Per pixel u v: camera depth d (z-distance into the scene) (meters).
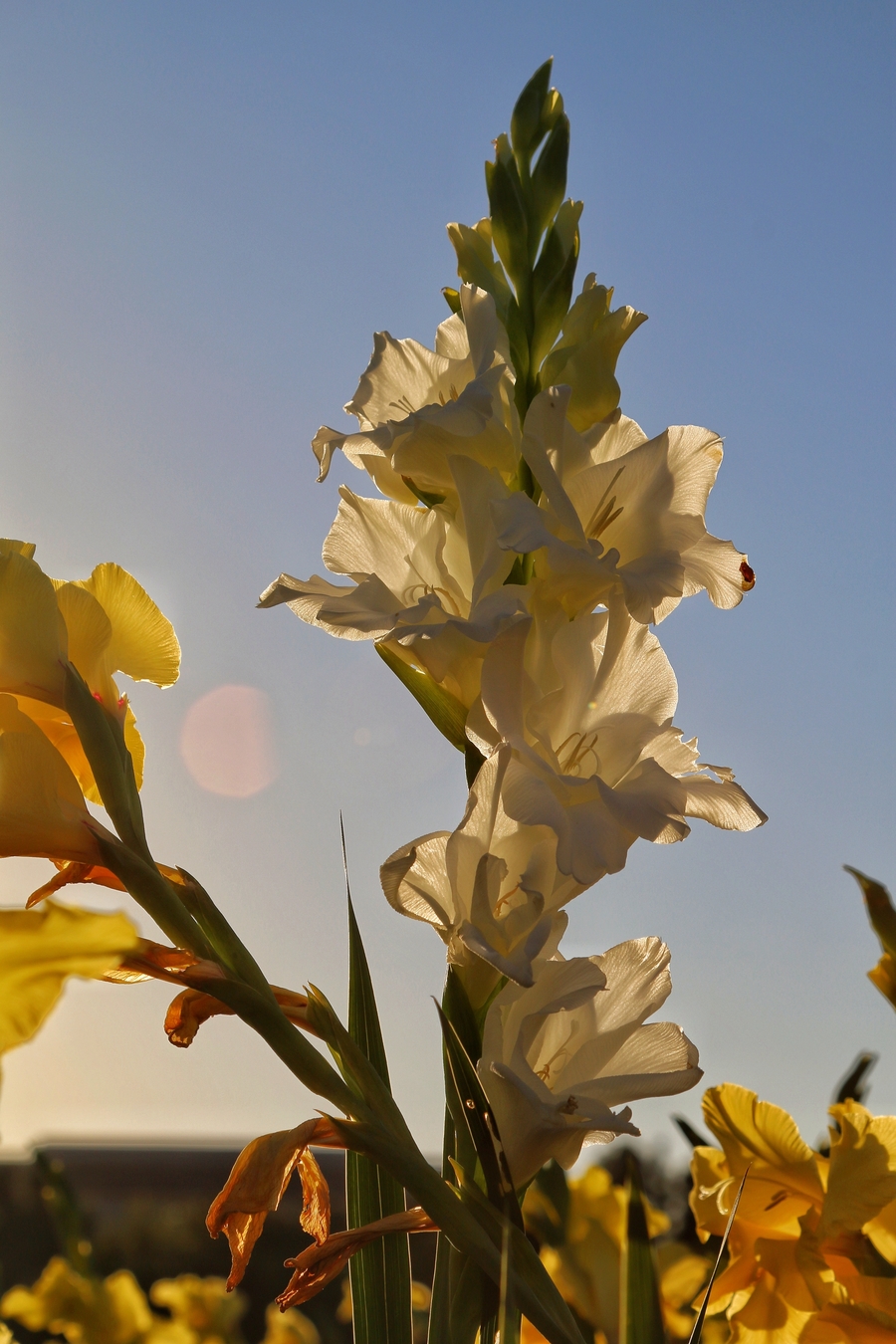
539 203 1.10
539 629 1.02
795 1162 1.09
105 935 0.85
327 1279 1.00
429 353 1.06
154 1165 6.85
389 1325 1.04
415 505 1.08
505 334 1.05
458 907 1.00
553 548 1.00
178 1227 5.64
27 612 1.03
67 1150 6.85
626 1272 1.01
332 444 1.04
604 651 1.02
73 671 1.03
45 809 1.00
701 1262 1.27
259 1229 0.98
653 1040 1.02
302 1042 0.98
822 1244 1.07
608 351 1.06
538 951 0.97
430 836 1.01
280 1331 2.27
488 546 1.02
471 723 1.02
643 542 1.03
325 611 1.01
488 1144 0.97
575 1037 1.03
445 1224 0.97
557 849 0.97
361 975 1.07
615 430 1.07
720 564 1.04
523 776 0.99
